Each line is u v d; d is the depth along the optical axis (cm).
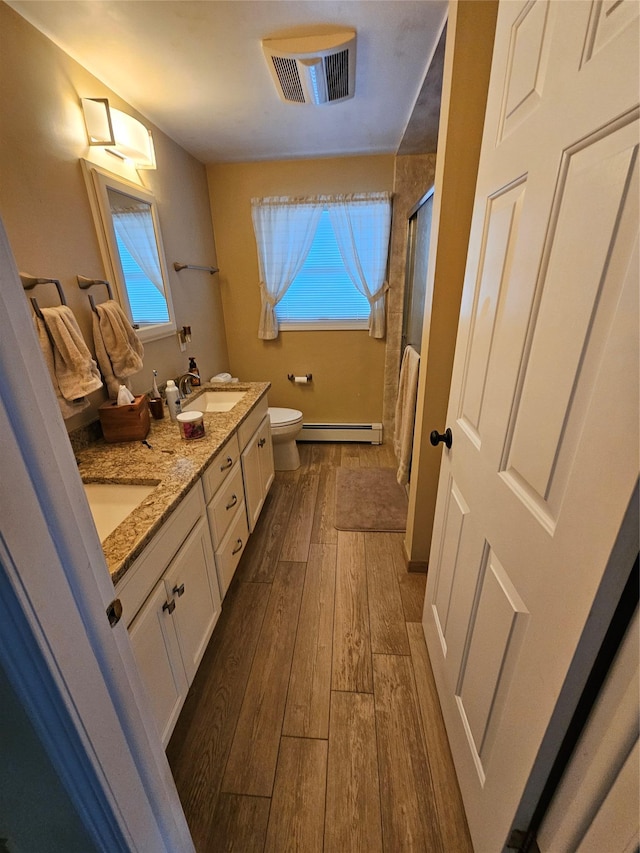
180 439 144
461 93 114
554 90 56
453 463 108
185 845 72
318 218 276
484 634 83
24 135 115
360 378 326
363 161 264
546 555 57
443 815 97
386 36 136
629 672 44
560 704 53
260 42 135
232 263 296
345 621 156
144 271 183
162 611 98
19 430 36
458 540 102
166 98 171
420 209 220
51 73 125
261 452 215
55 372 117
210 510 133
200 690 130
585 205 49
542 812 64
